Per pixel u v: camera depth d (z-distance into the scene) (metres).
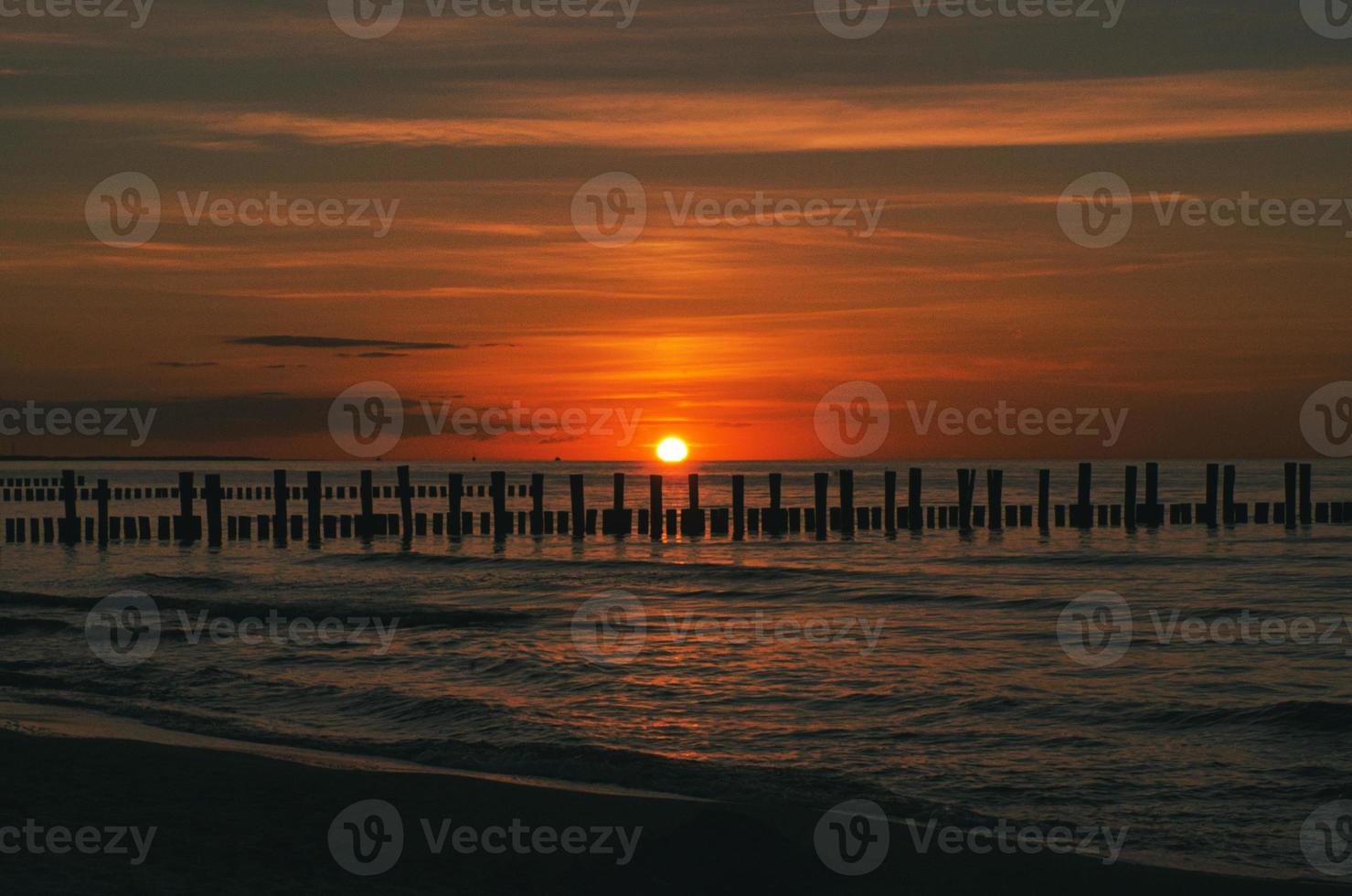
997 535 41.09
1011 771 10.94
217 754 10.31
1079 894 7.65
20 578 29.84
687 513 38.94
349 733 12.30
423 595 25.61
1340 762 11.17
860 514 41.25
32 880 7.06
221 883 7.21
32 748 10.23
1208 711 13.15
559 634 19.50
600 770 10.55
